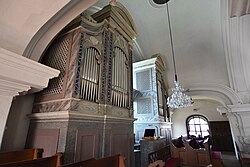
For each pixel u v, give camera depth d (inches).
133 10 242.4
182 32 266.2
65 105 105.3
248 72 251.3
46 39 96.3
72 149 98.3
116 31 170.4
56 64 126.1
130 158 147.6
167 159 184.4
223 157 326.3
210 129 436.5
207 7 223.5
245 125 261.0
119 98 152.0
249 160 202.7
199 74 317.1
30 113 123.0
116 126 139.9
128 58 185.0
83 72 119.8
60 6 75.1
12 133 112.1
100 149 118.5
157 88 275.3
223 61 278.5
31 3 73.5
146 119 259.9
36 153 94.1
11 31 76.8
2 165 52.9
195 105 476.1
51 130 105.8
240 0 93.4
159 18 254.5
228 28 206.4
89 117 113.0
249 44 207.0
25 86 82.7
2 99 77.2
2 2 71.3
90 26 135.6
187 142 203.9
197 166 186.9
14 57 73.4
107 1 203.8
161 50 306.3
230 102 288.7
